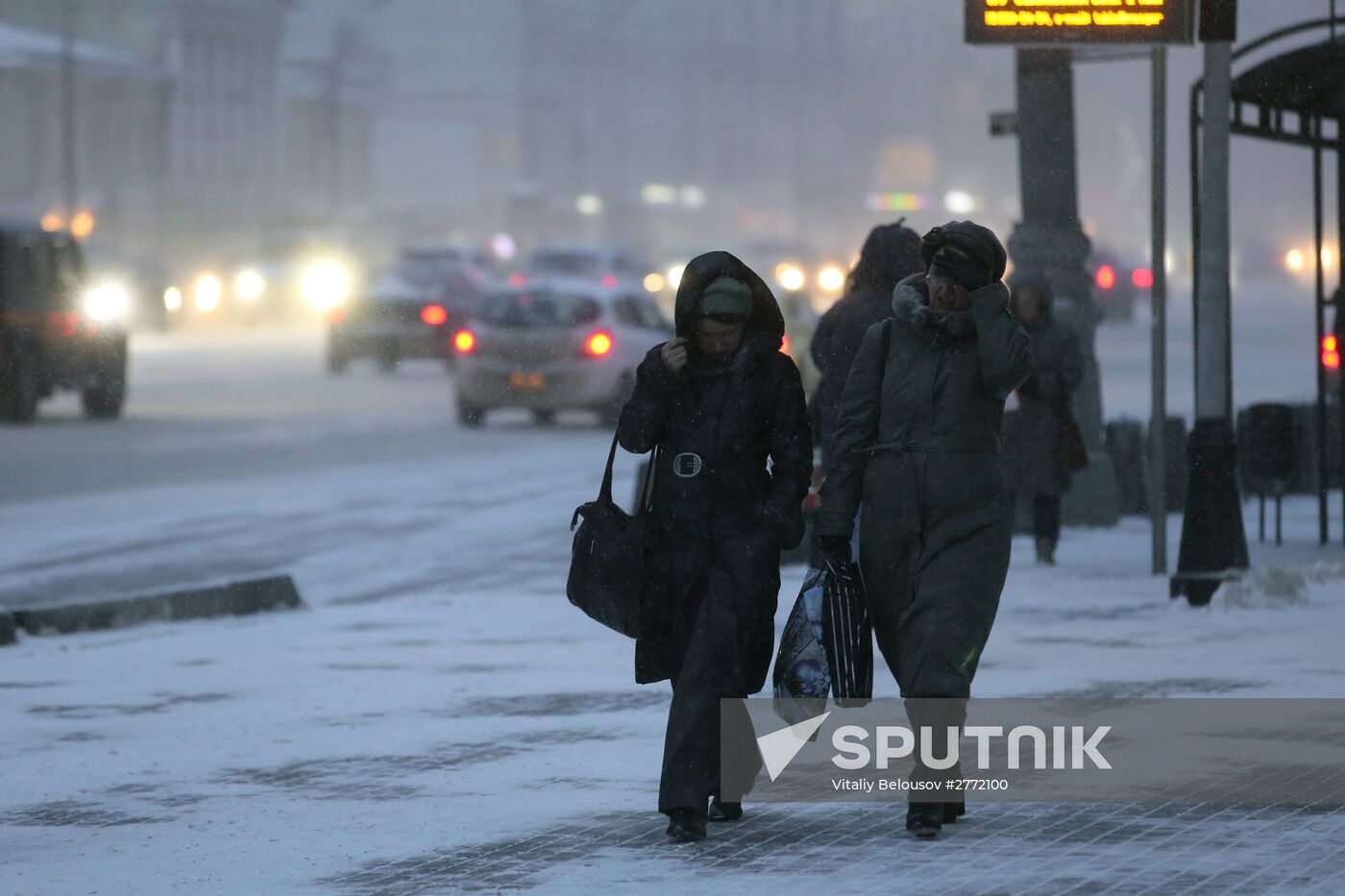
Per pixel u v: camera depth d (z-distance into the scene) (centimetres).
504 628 3884
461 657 3528
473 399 9044
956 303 2248
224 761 2702
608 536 2219
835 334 3123
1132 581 4319
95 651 3638
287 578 4203
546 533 5538
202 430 8794
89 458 7575
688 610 2233
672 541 2227
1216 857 2080
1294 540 5109
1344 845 2123
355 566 4934
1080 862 2066
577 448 8088
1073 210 5350
